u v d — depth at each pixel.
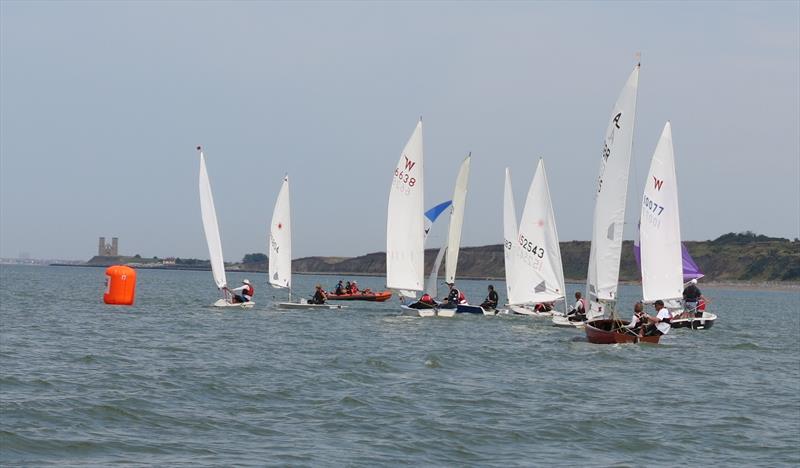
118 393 40.41
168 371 47.78
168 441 32.31
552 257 91.12
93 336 66.69
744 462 32.44
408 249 88.56
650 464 31.70
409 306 92.44
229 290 104.44
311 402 40.03
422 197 88.06
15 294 135.25
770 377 53.31
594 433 35.97
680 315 86.69
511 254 100.75
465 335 73.50
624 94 64.88
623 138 64.94
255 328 77.12
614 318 66.81
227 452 31.02
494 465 30.86
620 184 65.12
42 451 30.34
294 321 85.81
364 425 35.66
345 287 137.12
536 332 77.69
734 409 42.03
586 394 44.47
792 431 37.59
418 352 59.84
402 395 42.22
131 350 57.50
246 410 38.00
